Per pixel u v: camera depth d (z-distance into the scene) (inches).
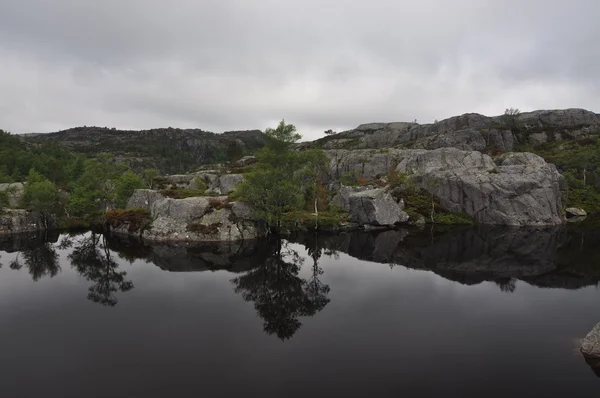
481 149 6038.4
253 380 779.4
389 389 745.0
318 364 848.3
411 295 1386.6
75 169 4963.1
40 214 3120.1
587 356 885.2
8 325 1091.3
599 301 1302.9
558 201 3513.8
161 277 1664.6
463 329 1056.8
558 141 6368.1
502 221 3341.5
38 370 824.3
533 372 812.0
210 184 4825.3
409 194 3722.9
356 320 1130.7
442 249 2314.2
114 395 723.4
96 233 2935.5
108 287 1502.2
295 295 1395.2
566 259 1999.3
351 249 2331.4
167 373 807.7
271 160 3026.6
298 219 3073.3
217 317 1157.1
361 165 4943.4
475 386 756.6
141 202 3201.3
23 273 1744.6
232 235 2566.4
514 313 1184.8
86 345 952.3
